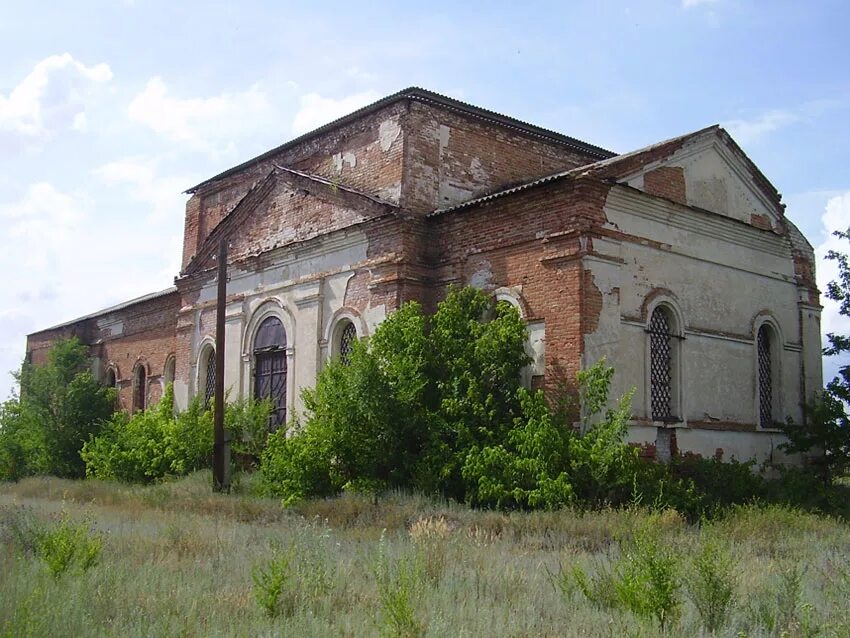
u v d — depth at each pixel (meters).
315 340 22.50
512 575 9.48
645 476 16.03
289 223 24.20
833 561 10.64
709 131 20.27
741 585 9.12
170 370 32.56
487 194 22.05
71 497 20.09
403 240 20.20
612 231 17.61
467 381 17.58
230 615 7.91
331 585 8.86
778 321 21.64
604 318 17.17
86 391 31.08
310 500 17.47
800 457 21.53
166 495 19.38
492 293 18.80
